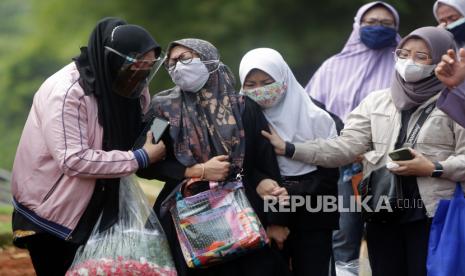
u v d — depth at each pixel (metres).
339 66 15.13
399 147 11.62
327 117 12.18
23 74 53.62
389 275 11.84
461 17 14.08
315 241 12.05
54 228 10.87
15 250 15.08
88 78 10.88
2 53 67.06
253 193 11.74
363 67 14.93
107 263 10.77
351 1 36.62
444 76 11.02
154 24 39.75
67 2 46.59
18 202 11.09
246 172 11.66
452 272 11.22
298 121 12.05
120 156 10.85
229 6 37.41
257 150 11.76
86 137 10.82
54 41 48.91
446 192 11.38
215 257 11.09
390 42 14.87
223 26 37.28
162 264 10.99
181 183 11.30
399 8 35.22
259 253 11.40
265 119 11.85
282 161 11.95
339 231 14.42
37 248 11.30
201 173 11.11
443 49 11.48
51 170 10.91
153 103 11.42
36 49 51.34
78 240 10.86
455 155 11.39
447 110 11.05
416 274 11.59
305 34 36.81
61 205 10.85
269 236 11.84
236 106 11.46
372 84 14.80
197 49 11.19
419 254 11.55
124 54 10.76
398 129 11.67
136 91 11.02
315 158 11.85
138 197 11.27
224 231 11.10
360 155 12.23
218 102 11.38
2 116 53.22
